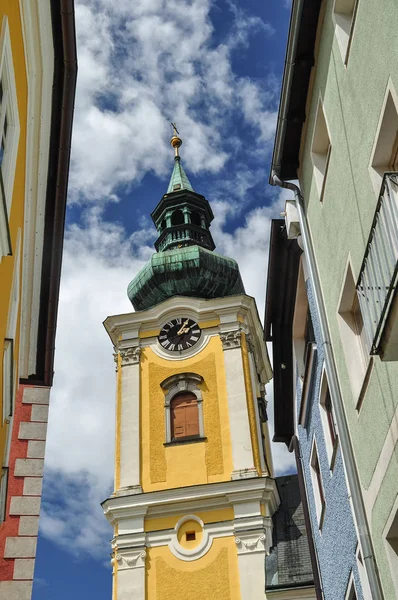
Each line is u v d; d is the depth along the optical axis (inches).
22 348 663.1
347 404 456.1
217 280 1798.7
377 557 404.5
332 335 488.1
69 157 561.0
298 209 554.3
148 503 1371.8
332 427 542.3
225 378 1529.3
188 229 1984.5
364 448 422.0
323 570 605.9
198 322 1627.7
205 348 1587.1
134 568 1314.0
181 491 1374.3
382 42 355.9
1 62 383.6
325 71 476.7
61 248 611.5
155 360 1589.6
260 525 1316.4
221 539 1322.6
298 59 509.4
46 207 589.0
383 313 285.0
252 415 1475.1
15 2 422.6
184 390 1531.7
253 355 1651.1
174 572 1302.9
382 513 391.5
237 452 1416.1
